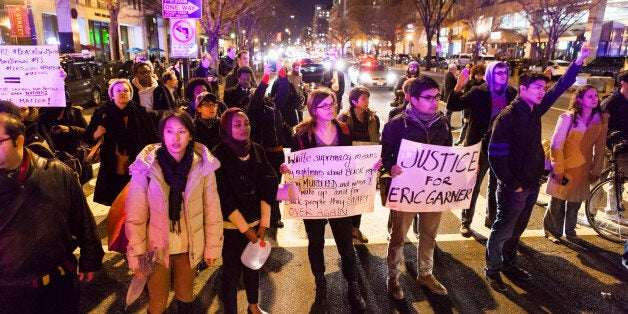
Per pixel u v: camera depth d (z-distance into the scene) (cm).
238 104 575
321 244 373
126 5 4081
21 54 429
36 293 225
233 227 302
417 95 344
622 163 496
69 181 235
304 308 366
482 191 685
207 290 389
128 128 433
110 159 436
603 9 3616
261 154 313
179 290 285
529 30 4378
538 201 621
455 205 373
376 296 384
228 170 292
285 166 344
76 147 549
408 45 8225
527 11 2961
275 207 522
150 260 256
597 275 419
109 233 345
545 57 2838
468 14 4841
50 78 435
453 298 381
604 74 2352
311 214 359
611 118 506
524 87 357
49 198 221
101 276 411
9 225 212
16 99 436
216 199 275
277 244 483
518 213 380
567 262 443
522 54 4772
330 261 446
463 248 472
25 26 2492
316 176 351
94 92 1623
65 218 232
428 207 367
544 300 379
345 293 388
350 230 368
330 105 338
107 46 3975
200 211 268
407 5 6041
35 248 219
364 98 429
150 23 4841
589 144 448
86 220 246
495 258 393
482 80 738
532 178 373
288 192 337
